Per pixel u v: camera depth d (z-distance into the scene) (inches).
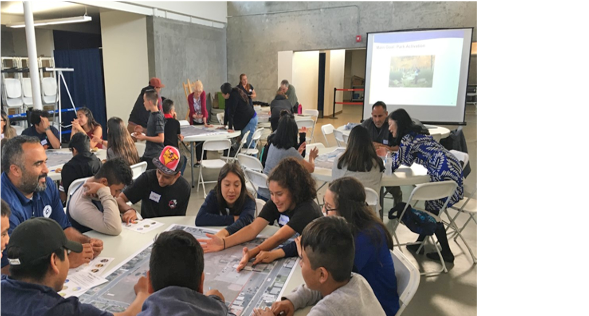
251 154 213.5
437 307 92.6
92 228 72.9
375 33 274.1
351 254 44.6
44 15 339.0
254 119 234.1
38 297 39.4
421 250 121.6
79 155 108.4
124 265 60.5
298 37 362.0
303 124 254.8
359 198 62.5
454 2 304.7
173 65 324.8
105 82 329.7
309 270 45.3
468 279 105.4
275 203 72.9
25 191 65.5
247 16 378.6
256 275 58.0
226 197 79.4
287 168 71.5
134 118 213.0
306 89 423.5
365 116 285.6
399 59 269.9
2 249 47.5
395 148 147.0
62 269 42.7
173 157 89.2
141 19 303.7
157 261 42.7
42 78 276.1
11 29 410.0
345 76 681.0
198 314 39.6
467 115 427.2
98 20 375.2
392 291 59.6
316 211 70.9
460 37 253.8
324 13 348.5
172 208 93.5
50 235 41.6
